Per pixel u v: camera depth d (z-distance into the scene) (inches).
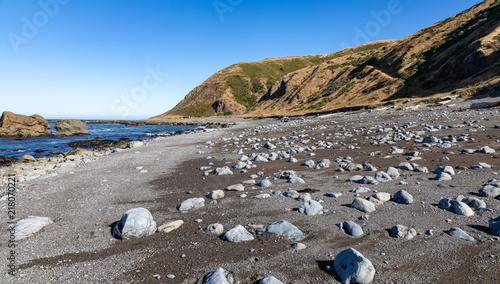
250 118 3048.7
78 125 1787.6
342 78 2901.1
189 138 970.1
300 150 479.5
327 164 347.3
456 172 261.1
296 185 272.8
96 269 141.7
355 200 198.2
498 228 141.2
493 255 123.8
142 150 690.2
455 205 174.4
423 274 116.2
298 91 3253.0
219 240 165.0
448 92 1402.6
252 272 128.4
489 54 1411.2
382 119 948.6
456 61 1610.5
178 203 248.2
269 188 270.5
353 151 436.5
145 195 282.5
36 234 192.2
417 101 1370.6
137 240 174.4
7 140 1416.1
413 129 620.7
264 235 165.6
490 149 331.9
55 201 276.2
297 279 120.9
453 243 137.3
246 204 227.5
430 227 156.9
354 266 117.0
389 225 164.7
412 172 279.4
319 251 143.1
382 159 355.6
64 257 156.7
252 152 542.3
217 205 231.1
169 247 161.2
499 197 185.6
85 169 460.1
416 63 2134.6
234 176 339.9
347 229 162.1
